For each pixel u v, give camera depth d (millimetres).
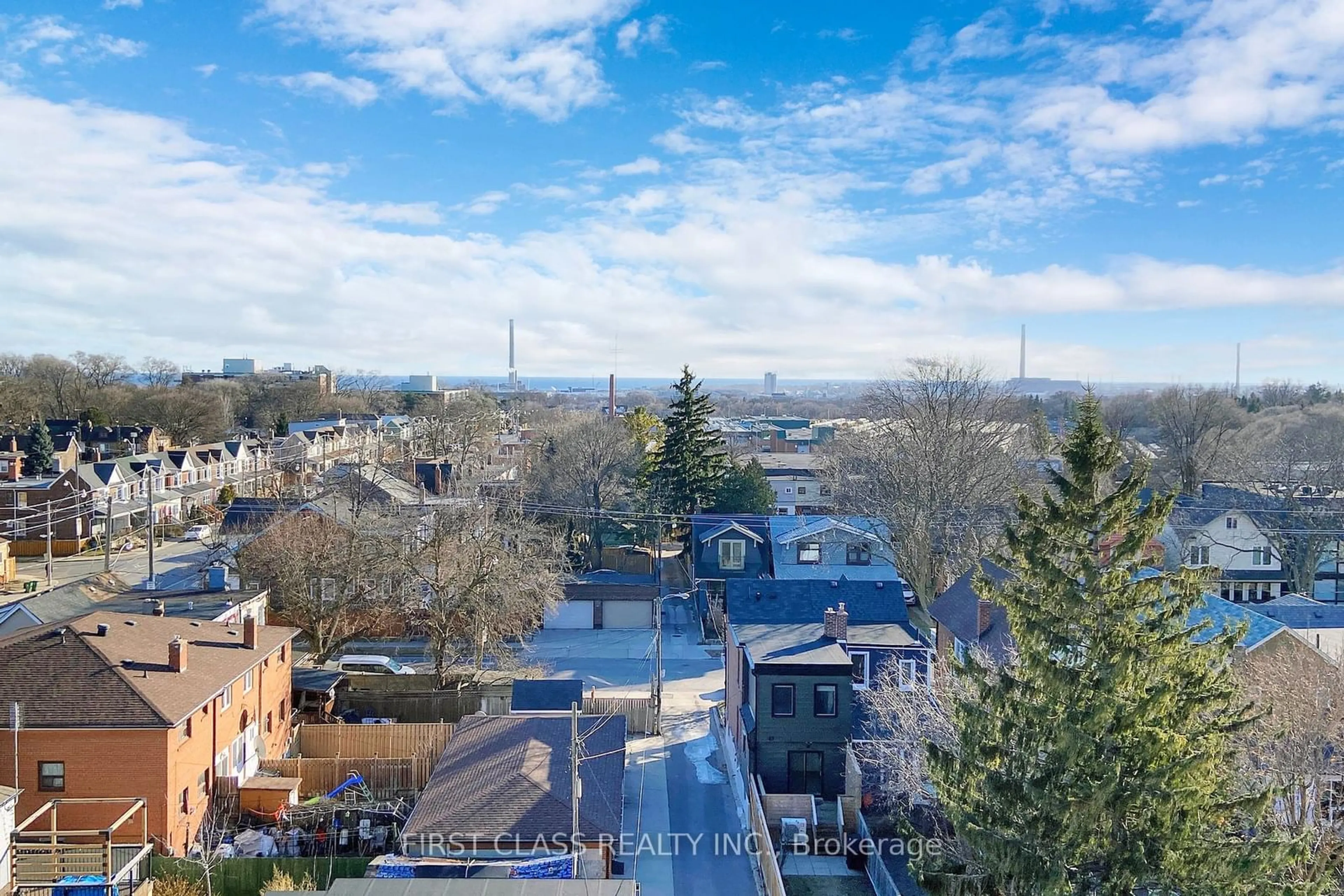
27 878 23266
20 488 75750
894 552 58312
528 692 37969
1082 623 17641
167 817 25531
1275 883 16141
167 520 84812
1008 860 16766
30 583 63594
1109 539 20641
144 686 26750
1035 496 53031
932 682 32719
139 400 123000
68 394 123250
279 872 23922
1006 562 19375
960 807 18625
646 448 86625
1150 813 16391
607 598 56750
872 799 30266
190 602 41031
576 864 23109
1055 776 17328
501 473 84562
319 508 52031
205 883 23578
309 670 40812
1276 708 23359
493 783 26406
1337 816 23031
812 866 27469
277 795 29156
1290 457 64062
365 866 24062
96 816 25281
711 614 55188
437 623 42438
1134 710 16344
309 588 44250
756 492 70875
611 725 32219
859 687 34969
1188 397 93312
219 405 127562
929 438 55562
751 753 31578
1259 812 16641
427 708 38938
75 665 27188
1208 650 17688
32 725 25219
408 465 82562
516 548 51344
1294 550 58688
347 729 34188
